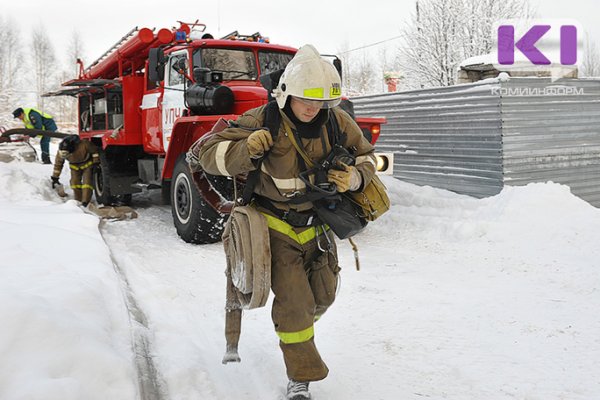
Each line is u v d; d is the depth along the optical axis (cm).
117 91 1009
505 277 531
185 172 685
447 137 852
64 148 959
